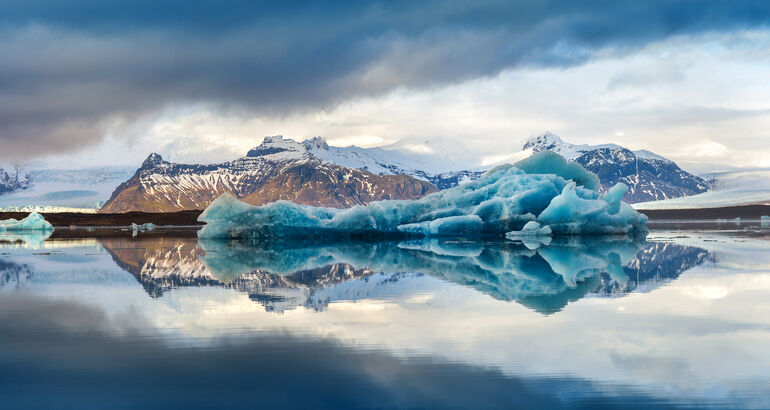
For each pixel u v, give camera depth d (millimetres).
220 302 18000
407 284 21672
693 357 11242
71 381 10195
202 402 9164
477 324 14242
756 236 55562
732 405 8898
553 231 53312
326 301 17969
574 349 11836
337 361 11180
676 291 19234
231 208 50969
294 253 37938
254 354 11727
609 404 8961
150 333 13672
